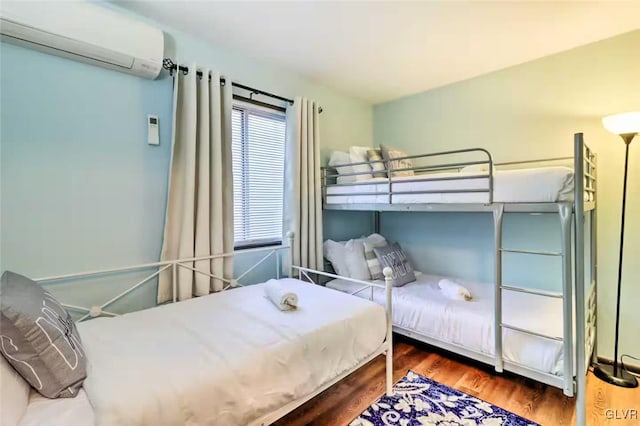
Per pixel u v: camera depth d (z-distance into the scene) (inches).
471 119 120.3
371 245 124.0
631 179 89.4
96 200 75.5
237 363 50.4
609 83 91.8
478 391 81.4
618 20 81.8
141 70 78.1
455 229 126.8
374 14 78.9
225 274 95.3
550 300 96.0
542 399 77.8
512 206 76.0
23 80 65.7
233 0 73.2
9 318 39.3
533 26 84.4
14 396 36.6
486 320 82.7
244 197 107.3
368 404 76.5
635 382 83.4
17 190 65.7
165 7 75.9
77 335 50.7
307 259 115.7
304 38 90.7
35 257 68.0
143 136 82.2
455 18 80.7
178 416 42.4
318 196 119.0
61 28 64.3
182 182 85.7
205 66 92.4
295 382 56.3
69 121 71.4
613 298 93.1
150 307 84.1
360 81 122.8
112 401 40.1
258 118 110.4
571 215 67.9
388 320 78.6
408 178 97.2
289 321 66.3
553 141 102.2
